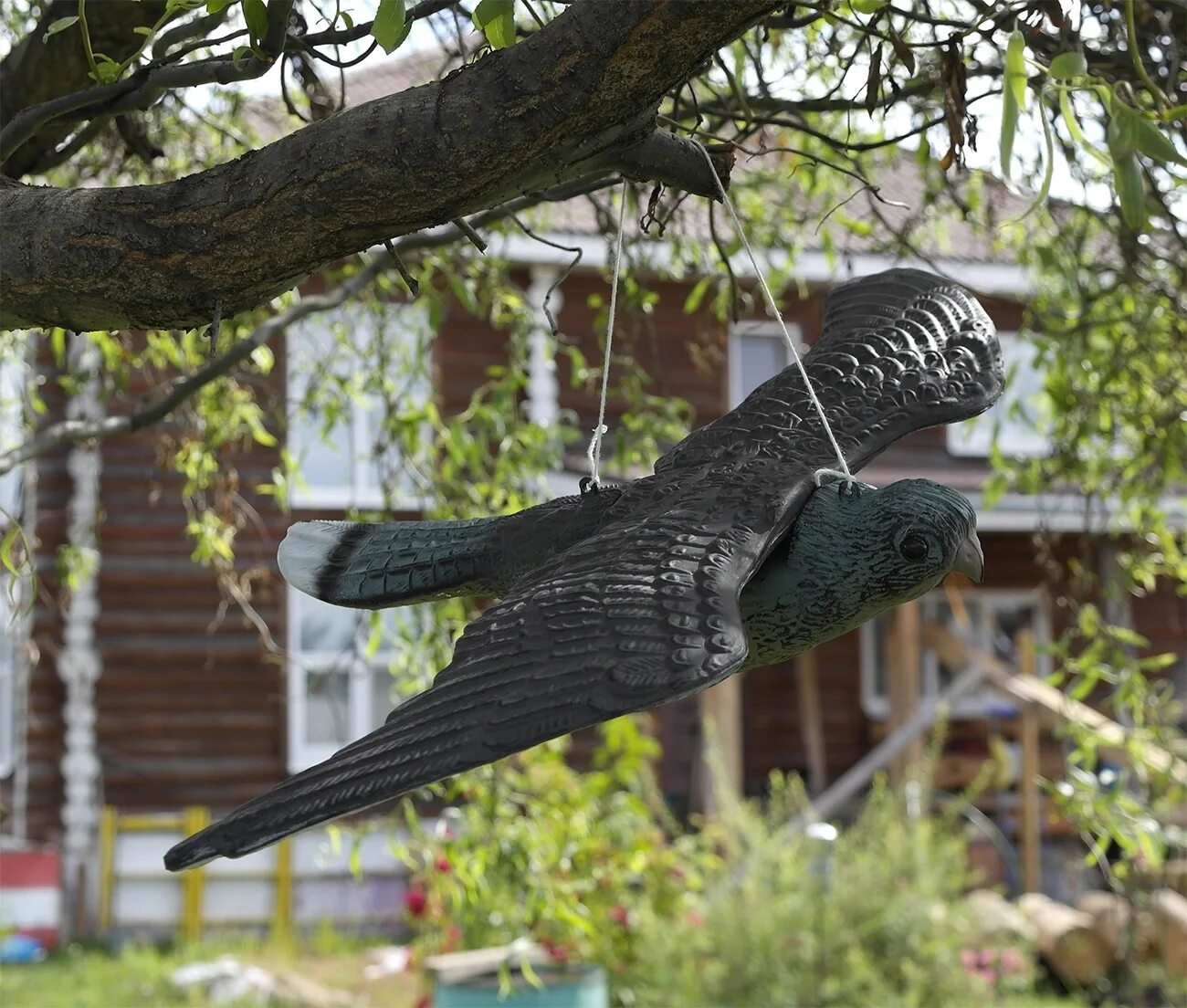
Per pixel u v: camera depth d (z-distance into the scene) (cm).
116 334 469
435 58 509
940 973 697
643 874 684
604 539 166
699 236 493
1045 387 482
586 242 968
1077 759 473
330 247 178
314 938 1005
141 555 1028
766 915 684
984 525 1083
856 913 700
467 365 1041
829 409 209
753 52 396
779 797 936
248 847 127
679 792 1123
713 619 145
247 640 1048
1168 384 475
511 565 189
